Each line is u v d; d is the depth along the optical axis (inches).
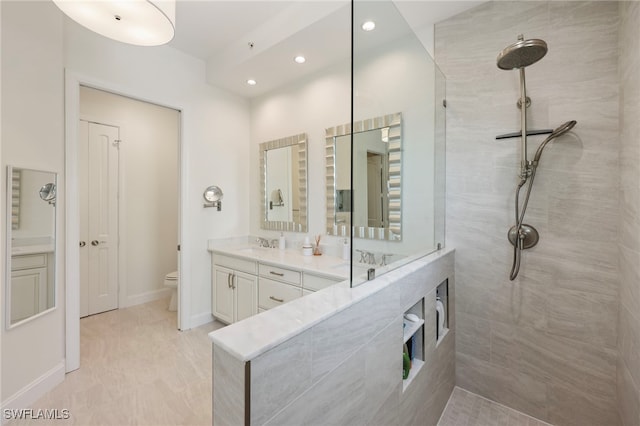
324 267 85.6
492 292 76.0
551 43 66.6
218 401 29.4
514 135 70.7
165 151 153.0
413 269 57.0
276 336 29.5
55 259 76.1
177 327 114.2
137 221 142.1
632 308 52.2
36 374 70.6
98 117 129.0
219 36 101.3
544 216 68.1
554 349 68.0
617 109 59.4
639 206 48.9
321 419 35.0
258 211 131.8
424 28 86.2
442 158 80.5
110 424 63.3
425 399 63.4
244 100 134.0
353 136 43.1
